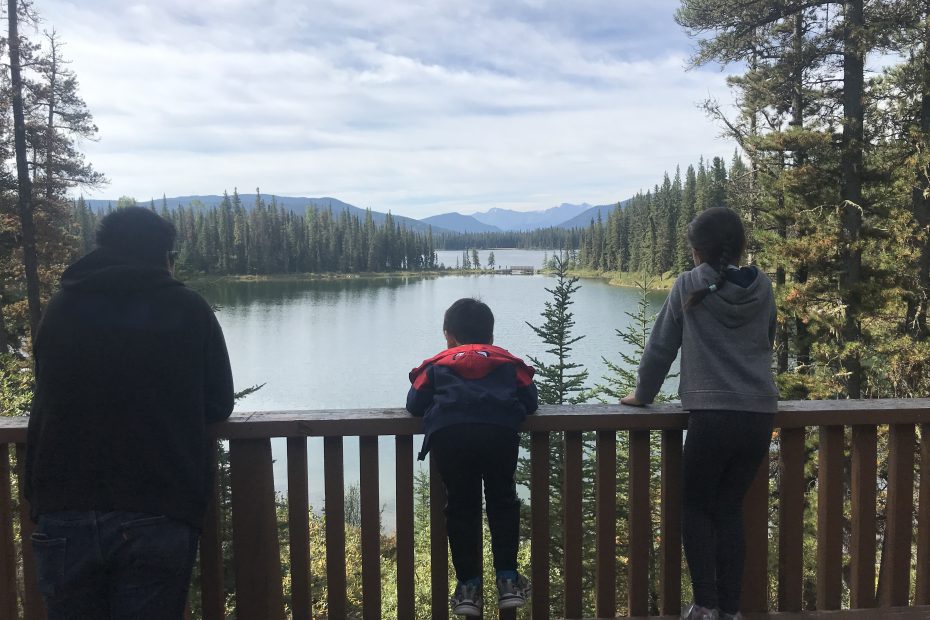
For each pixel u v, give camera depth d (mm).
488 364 1846
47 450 1432
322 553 11172
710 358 1784
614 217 104500
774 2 12383
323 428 1865
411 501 1956
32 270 16891
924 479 2100
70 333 1446
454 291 101062
